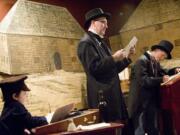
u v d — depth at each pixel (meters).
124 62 3.72
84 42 3.64
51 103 4.64
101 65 3.52
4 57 4.25
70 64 5.16
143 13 5.78
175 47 5.38
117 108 3.59
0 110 4.03
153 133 3.96
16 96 2.75
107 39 6.25
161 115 3.90
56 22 5.14
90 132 2.55
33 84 4.46
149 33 5.68
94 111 3.09
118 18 6.30
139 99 4.04
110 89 3.58
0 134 2.62
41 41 4.77
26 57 4.52
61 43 5.08
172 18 5.41
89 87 3.63
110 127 2.64
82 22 6.07
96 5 6.32
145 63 4.04
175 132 3.68
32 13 4.82
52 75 4.80
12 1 4.92
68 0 5.85
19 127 2.65
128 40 5.95
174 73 4.36
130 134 4.04
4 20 4.64
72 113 2.98
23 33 4.54
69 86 4.97
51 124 2.55
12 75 4.35
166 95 3.72
